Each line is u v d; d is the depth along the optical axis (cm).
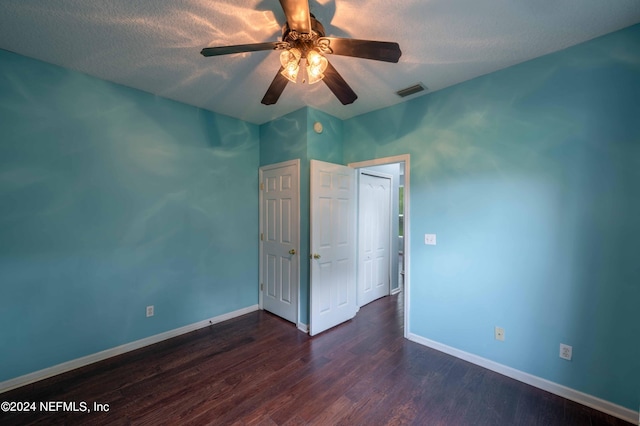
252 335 294
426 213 270
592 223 188
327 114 324
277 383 213
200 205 312
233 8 158
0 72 201
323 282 303
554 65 202
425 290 271
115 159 253
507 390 205
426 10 159
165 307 286
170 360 246
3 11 159
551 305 204
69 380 217
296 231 317
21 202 210
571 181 196
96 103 242
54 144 223
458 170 249
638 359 173
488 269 233
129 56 209
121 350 257
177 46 196
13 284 207
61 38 187
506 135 223
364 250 389
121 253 258
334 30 177
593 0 151
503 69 224
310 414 181
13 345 207
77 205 234
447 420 176
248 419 177
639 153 172
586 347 190
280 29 178
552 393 201
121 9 158
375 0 151
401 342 279
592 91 187
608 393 182
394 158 294
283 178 334
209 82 250
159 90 267
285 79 173
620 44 178
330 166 310
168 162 287
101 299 247
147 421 176
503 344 225
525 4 154
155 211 279
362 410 185
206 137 316
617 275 179
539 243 209
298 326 313
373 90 261
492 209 230
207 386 210
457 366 236
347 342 278
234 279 346
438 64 218
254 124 363
